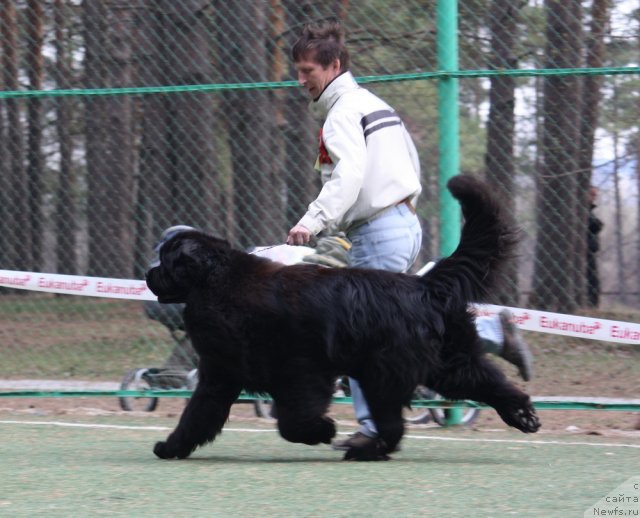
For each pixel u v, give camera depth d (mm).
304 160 13492
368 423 6879
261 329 6293
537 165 13773
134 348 13414
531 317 9359
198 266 6309
